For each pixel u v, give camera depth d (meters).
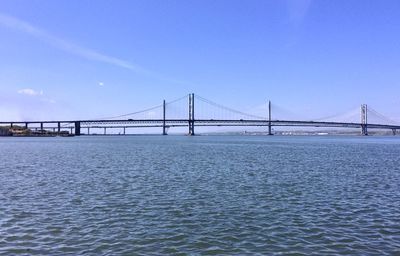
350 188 25.23
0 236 14.24
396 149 79.31
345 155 59.19
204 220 16.59
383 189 24.86
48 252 12.64
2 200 20.83
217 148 84.00
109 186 25.86
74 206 19.34
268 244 13.44
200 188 25.08
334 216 17.33
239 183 27.41
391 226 15.62
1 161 46.88
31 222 16.19
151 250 12.86
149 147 89.31
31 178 30.11
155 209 18.70
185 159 50.44
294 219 16.78
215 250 12.86
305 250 12.84
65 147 89.50
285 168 38.28
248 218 16.95
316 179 29.77
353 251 12.76
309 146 95.31
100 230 15.06
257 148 83.88
